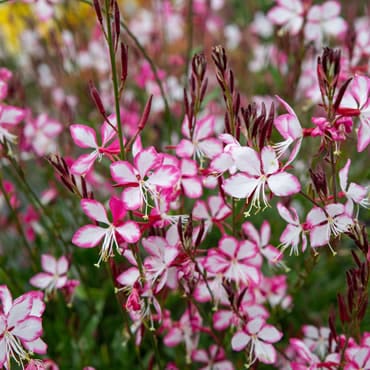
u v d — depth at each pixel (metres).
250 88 0.80
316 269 0.67
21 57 0.91
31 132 0.67
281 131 0.47
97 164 0.70
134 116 0.73
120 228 0.48
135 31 0.88
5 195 0.60
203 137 0.52
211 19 0.88
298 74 0.64
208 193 0.66
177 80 0.80
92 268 0.69
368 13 0.82
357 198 0.50
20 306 0.47
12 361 0.58
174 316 0.65
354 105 0.48
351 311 0.50
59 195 0.68
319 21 0.64
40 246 0.69
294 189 0.47
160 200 0.48
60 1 0.77
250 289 0.53
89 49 0.82
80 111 0.80
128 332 0.55
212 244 0.67
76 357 0.63
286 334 0.64
